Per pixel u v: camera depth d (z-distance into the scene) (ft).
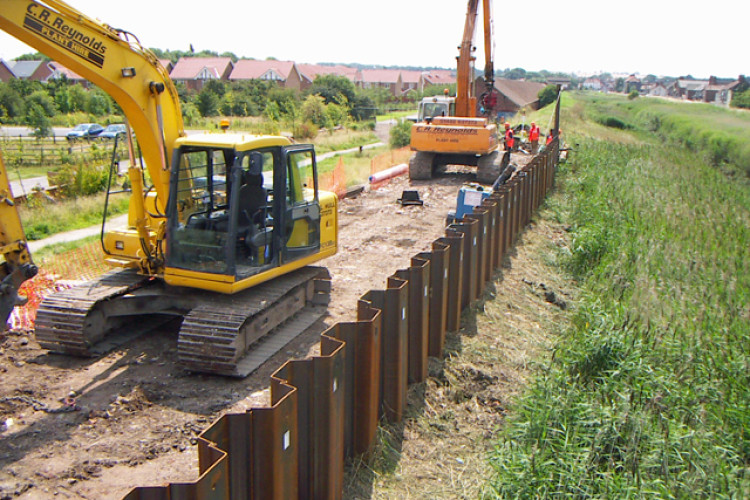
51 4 22.17
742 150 115.34
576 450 22.18
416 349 25.66
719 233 59.41
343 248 45.11
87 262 43.50
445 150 71.05
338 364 18.30
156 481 18.78
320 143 145.69
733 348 33.76
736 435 26.07
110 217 63.36
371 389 20.79
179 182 27.09
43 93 164.76
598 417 23.81
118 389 24.08
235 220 25.63
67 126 166.91
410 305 25.07
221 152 29.91
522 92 254.27
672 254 50.72
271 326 28.48
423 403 25.20
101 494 18.08
